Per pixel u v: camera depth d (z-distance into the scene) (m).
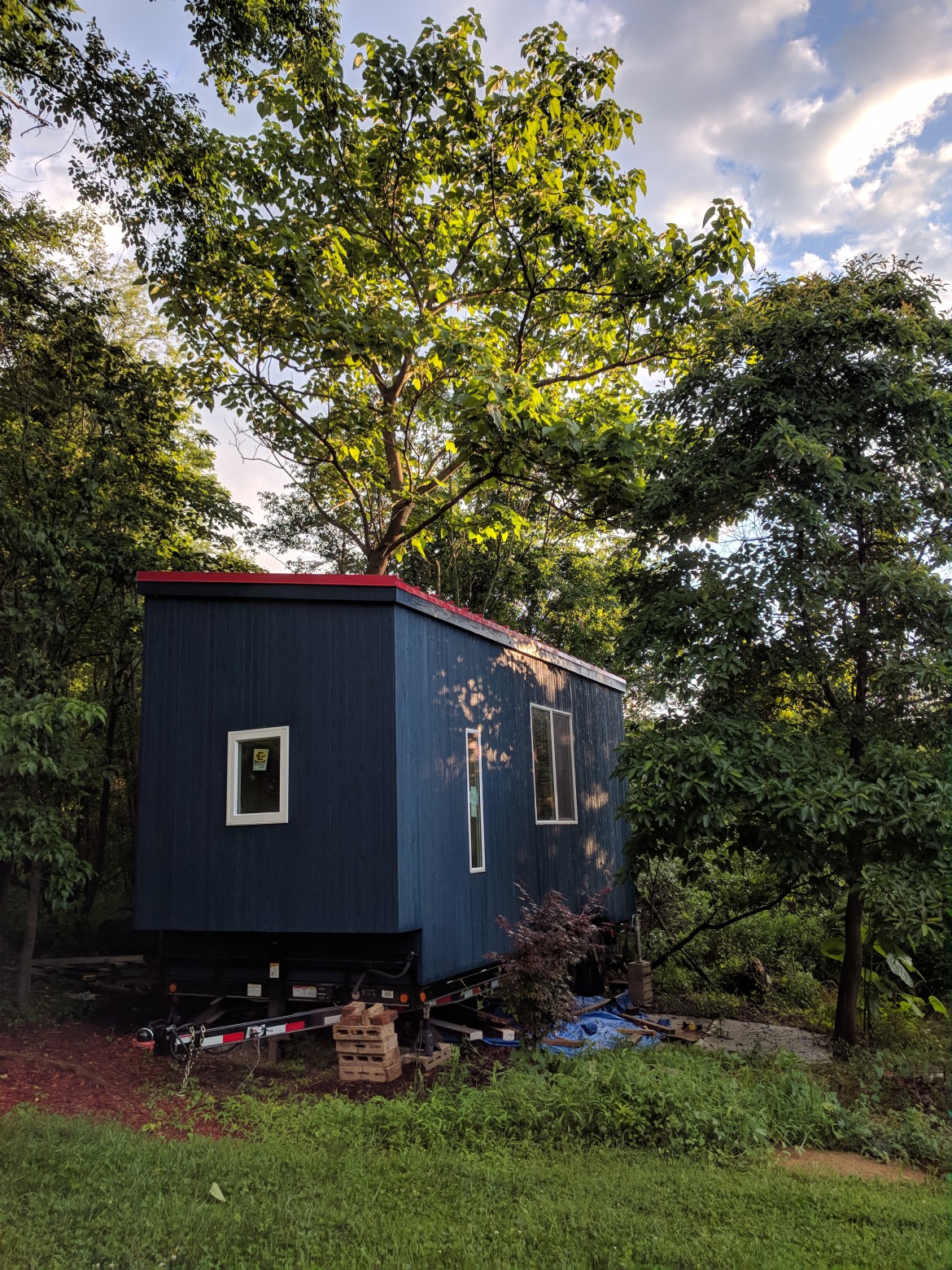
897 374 7.97
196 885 7.77
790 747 7.90
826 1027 9.62
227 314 12.16
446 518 15.59
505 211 12.44
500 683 9.97
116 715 13.27
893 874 7.11
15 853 8.27
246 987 7.93
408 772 7.62
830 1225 4.22
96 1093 6.45
